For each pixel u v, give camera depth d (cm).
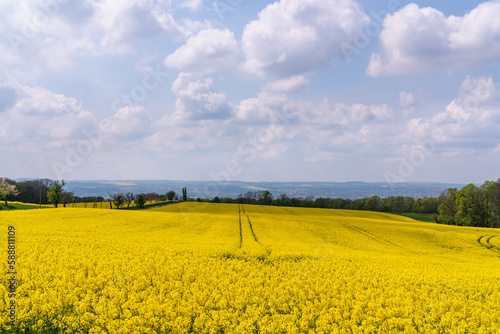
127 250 1945
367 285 1495
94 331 930
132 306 1088
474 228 5175
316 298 1291
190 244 2361
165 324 985
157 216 4381
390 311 1151
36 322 956
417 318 1125
